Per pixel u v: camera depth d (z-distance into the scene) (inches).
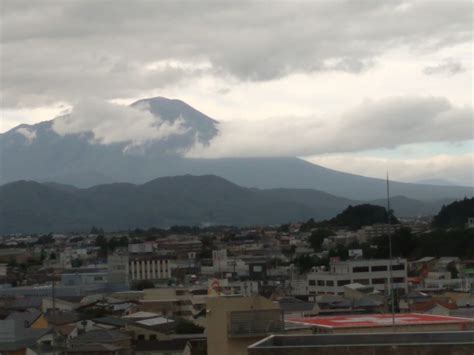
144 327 4729.3
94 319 5142.7
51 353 3826.3
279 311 2062.0
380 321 2226.9
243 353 2036.2
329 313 4608.8
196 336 4594.0
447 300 5054.1
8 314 5329.7
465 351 1421.0
